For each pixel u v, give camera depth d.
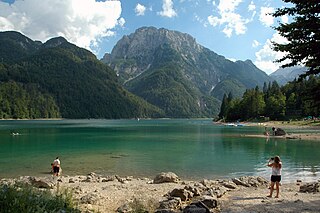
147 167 34.00
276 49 14.63
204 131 102.06
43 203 9.24
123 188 21.81
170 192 18.36
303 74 14.83
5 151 47.69
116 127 134.50
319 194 18.69
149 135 84.12
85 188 21.81
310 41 13.75
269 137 74.38
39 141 64.62
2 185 8.99
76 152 46.72
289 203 16.06
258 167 33.84
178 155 43.56
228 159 39.78
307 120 130.25
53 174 29.55
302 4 13.83
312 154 44.31
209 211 13.48
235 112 174.62
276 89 183.00
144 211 14.51
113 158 40.69
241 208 15.02
